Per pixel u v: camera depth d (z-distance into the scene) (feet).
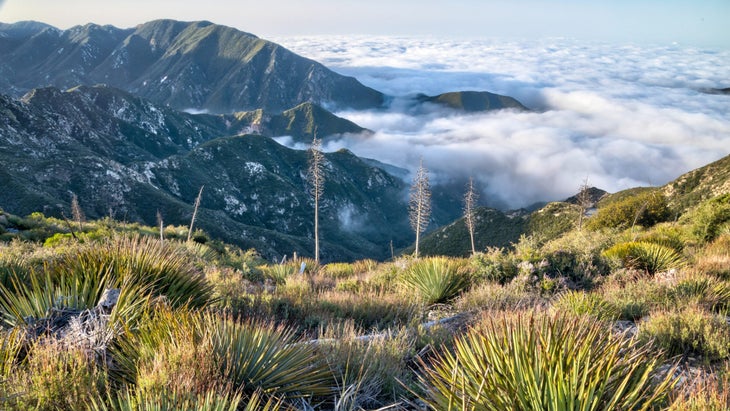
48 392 9.73
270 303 24.64
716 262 34.94
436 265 33.50
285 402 11.94
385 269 45.11
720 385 10.96
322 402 12.54
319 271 57.00
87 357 11.80
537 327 11.47
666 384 10.21
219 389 10.42
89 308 16.10
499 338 11.25
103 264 17.99
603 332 12.97
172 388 9.82
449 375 11.02
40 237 70.49
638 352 11.60
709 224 58.13
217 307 21.30
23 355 12.40
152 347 12.66
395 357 15.89
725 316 21.67
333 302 27.66
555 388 8.96
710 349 15.99
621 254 38.65
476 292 29.89
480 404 9.27
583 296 22.84
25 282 20.63
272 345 13.55
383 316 26.07
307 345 14.90
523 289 31.12
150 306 15.67
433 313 28.04
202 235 88.38
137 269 18.86
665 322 18.30
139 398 9.02
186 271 20.68
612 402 8.92
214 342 12.58
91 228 82.53
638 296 25.44
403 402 12.75
